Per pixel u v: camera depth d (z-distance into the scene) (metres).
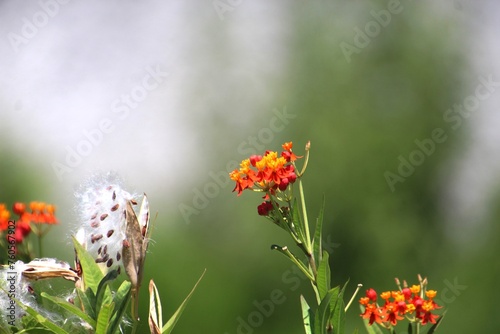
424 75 14.59
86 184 2.55
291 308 12.54
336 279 13.80
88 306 2.46
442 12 15.04
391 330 2.72
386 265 13.79
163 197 12.54
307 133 14.00
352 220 13.86
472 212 14.49
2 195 11.42
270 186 2.75
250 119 13.94
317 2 14.90
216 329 11.99
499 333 13.38
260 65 14.38
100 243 2.48
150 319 2.53
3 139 12.16
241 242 12.62
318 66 14.47
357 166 13.96
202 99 13.87
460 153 14.68
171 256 11.74
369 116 14.25
